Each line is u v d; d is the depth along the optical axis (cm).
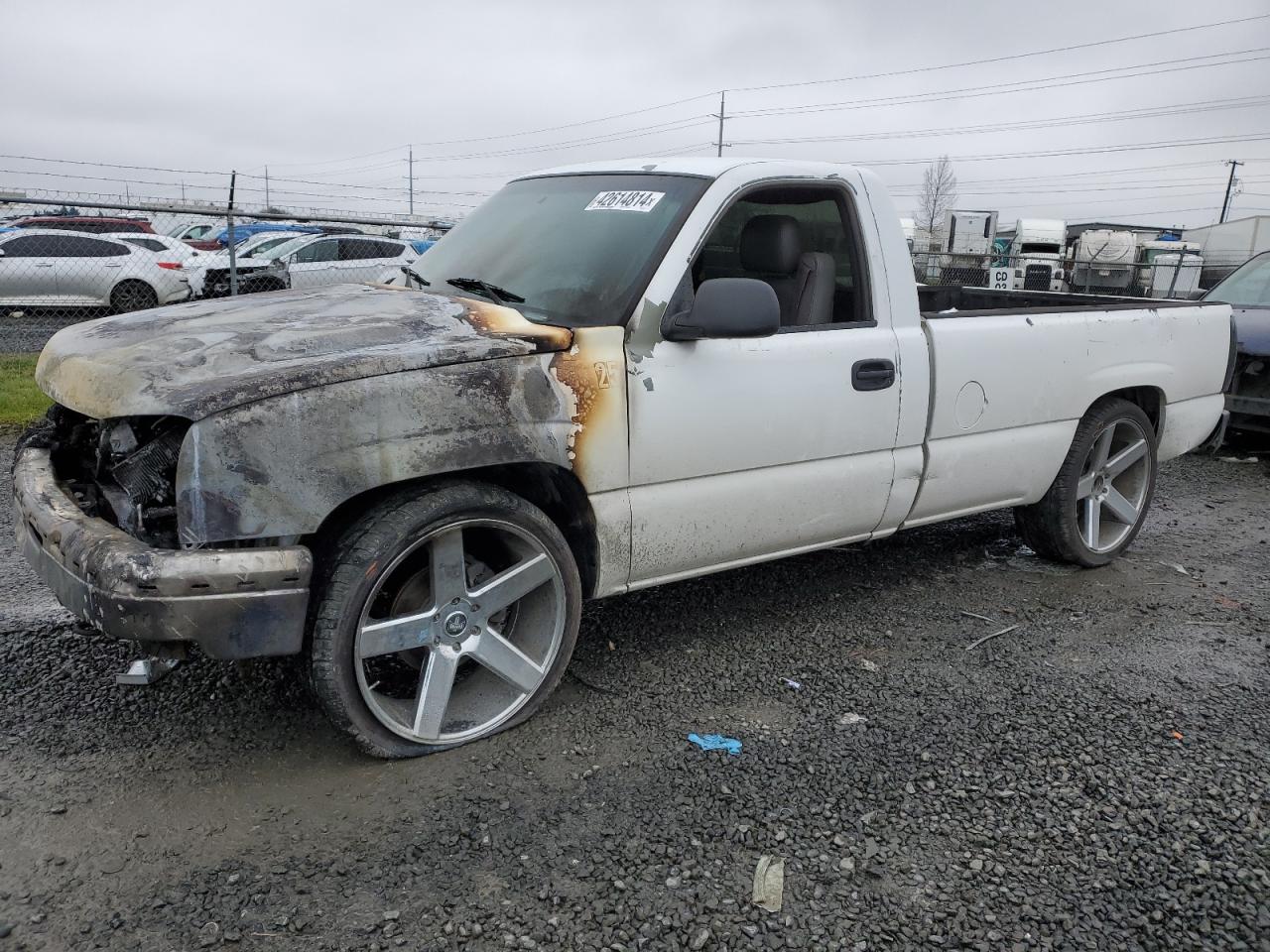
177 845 259
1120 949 236
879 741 324
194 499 249
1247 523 608
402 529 277
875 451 390
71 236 1490
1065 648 406
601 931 234
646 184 362
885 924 241
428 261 409
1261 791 301
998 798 294
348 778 292
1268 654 405
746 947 232
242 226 2695
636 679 364
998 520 584
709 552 355
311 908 238
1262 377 761
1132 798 296
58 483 304
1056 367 443
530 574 311
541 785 292
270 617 258
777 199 373
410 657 326
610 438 315
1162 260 2009
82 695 334
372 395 269
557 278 345
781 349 353
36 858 251
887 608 442
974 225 2339
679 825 275
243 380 256
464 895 245
